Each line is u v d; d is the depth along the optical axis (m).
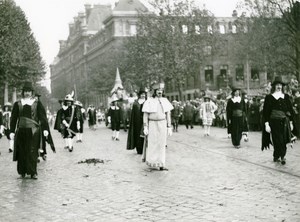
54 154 16.70
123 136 26.78
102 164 13.24
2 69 38.03
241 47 45.31
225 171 11.12
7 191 9.38
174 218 6.80
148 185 9.57
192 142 19.91
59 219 6.96
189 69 49.22
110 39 102.25
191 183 9.63
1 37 36.66
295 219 6.58
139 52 49.53
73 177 10.96
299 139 18.92
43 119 11.02
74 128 17.67
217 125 32.53
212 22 50.31
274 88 12.37
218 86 68.81
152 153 11.72
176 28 48.50
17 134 10.86
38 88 59.94
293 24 35.88
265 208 7.26
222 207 7.39
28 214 7.33
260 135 22.86
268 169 11.18
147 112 11.73
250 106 26.62
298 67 35.62
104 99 95.50
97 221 6.78
